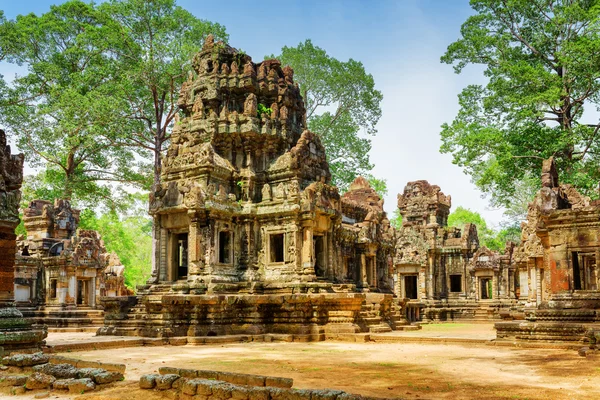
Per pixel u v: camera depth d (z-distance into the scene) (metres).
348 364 18.05
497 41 46.84
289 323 30.58
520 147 44.12
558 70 47.12
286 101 38.88
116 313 30.39
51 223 49.16
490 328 39.53
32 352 19.52
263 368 17.08
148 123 55.12
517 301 54.00
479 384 13.72
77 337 29.53
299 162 35.66
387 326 32.81
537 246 36.22
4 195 20.59
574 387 13.13
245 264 34.38
